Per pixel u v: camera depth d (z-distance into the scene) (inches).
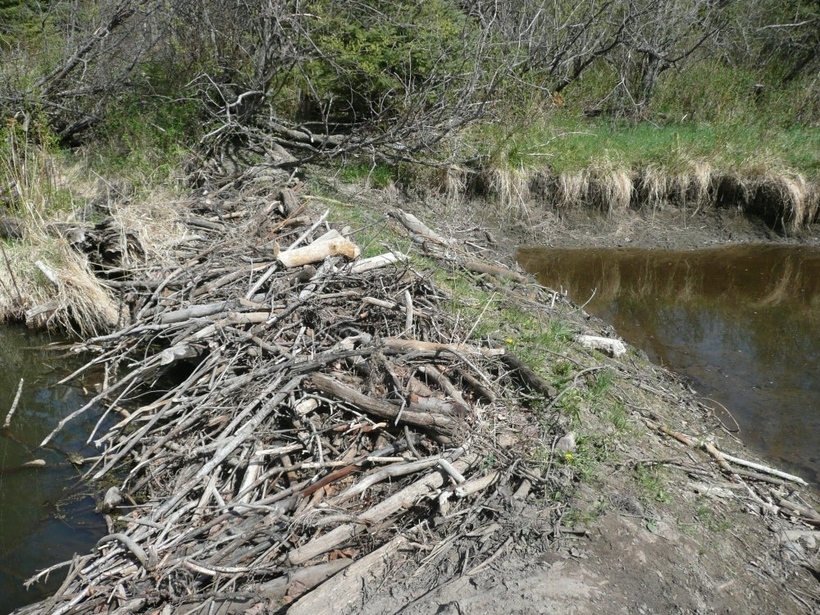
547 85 445.4
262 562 146.3
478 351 200.4
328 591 136.3
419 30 380.8
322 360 185.3
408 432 168.6
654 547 153.2
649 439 196.5
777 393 243.4
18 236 285.7
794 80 502.6
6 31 473.7
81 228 280.2
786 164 403.2
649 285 337.1
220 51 378.9
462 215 387.2
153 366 203.0
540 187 402.9
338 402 177.5
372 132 389.1
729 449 205.5
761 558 160.2
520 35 407.5
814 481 196.9
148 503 167.0
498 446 169.3
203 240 280.1
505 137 402.6
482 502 154.9
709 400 237.5
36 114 350.0
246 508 154.4
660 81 483.2
